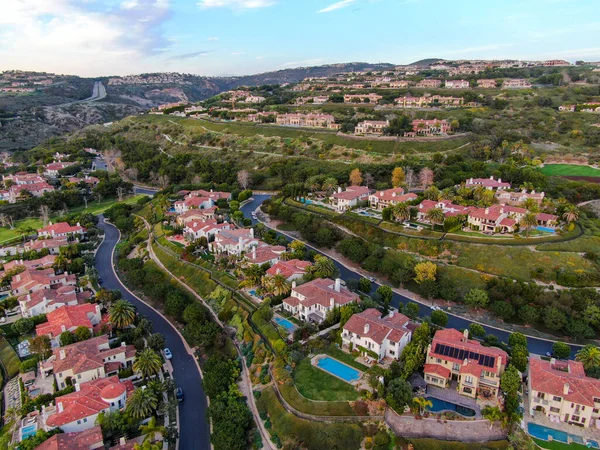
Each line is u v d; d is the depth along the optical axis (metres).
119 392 103.12
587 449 86.44
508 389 95.25
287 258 163.25
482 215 174.62
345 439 90.50
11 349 132.75
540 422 94.00
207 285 157.88
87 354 117.38
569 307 134.25
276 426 97.38
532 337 131.62
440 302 149.88
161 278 170.00
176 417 105.38
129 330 136.88
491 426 90.69
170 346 134.75
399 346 111.31
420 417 93.06
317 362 111.88
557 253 155.00
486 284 149.38
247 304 142.12
